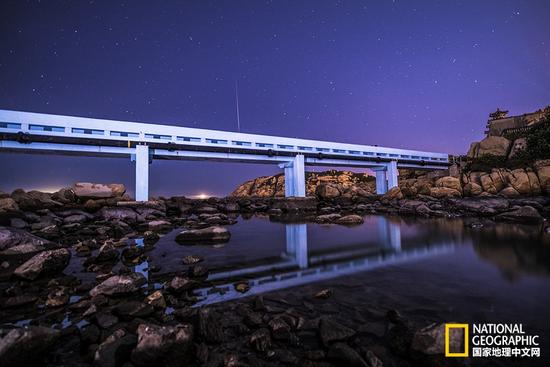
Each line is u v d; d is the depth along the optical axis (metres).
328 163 33.50
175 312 4.01
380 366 2.73
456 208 22.94
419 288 5.18
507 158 35.66
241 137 27.19
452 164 43.34
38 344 2.91
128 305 4.16
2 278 6.05
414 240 10.90
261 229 15.52
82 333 3.46
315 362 2.86
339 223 17.91
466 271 6.38
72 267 7.08
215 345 3.20
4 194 19.02
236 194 84.00
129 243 10.84
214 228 11.79
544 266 6.74
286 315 3.83
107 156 22.66
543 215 18.16
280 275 6.25
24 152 20.23
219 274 6.37
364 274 6.23
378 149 36.78
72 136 19.73
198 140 25.17
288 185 31.94
